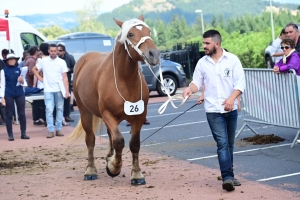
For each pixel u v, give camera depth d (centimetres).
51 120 1277
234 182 715
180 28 8050
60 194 730
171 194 692
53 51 1266
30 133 1377
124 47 710
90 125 834
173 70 2088
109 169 765
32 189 768
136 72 725
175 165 875
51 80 1272
